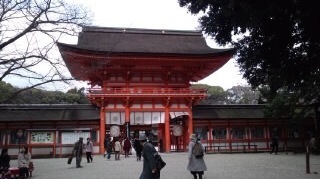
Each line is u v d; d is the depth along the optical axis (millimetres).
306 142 43969
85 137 38969
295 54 16562
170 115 43156
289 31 15648
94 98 40469
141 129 45062
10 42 13523
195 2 17078
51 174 21000
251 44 17500
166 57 42500
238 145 42625
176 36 51906
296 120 40281
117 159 31922
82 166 25859
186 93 42781
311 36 15250
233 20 15586
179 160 29922
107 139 36719
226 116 42844
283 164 24906
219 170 21516
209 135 42656
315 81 21656
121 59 41750
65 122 39469
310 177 17609
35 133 37500
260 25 15023
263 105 46062
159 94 41969
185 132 43656
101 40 47594
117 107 42094
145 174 10703
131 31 50438
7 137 37594
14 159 35906
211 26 17719
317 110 38250
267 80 19391
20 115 38594
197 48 48281
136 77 45031
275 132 44062
